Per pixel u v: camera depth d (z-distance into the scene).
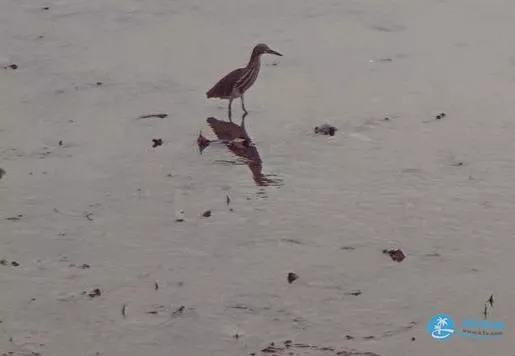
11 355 11.53
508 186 15.69
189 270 13.43
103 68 20.53
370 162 16.53
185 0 24.86
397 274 13.30
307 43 21.81
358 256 13.77
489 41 21.73
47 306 12.59
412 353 11.57
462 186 15.70
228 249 13.96
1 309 12.52
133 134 17.61
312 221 14.70
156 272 13.39
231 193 15.55
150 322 12.24
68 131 17.72
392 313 12.42
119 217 14.85
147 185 15.82
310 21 23.23
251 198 15.39
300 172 16.23
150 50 21.52
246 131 17.70
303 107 18.64
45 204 15.20
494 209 15.01
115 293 12.90
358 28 22.72
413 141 17.28
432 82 19.69
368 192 15.55
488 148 16.97
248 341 11.84
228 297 12.79
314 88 19.47
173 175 16.16
